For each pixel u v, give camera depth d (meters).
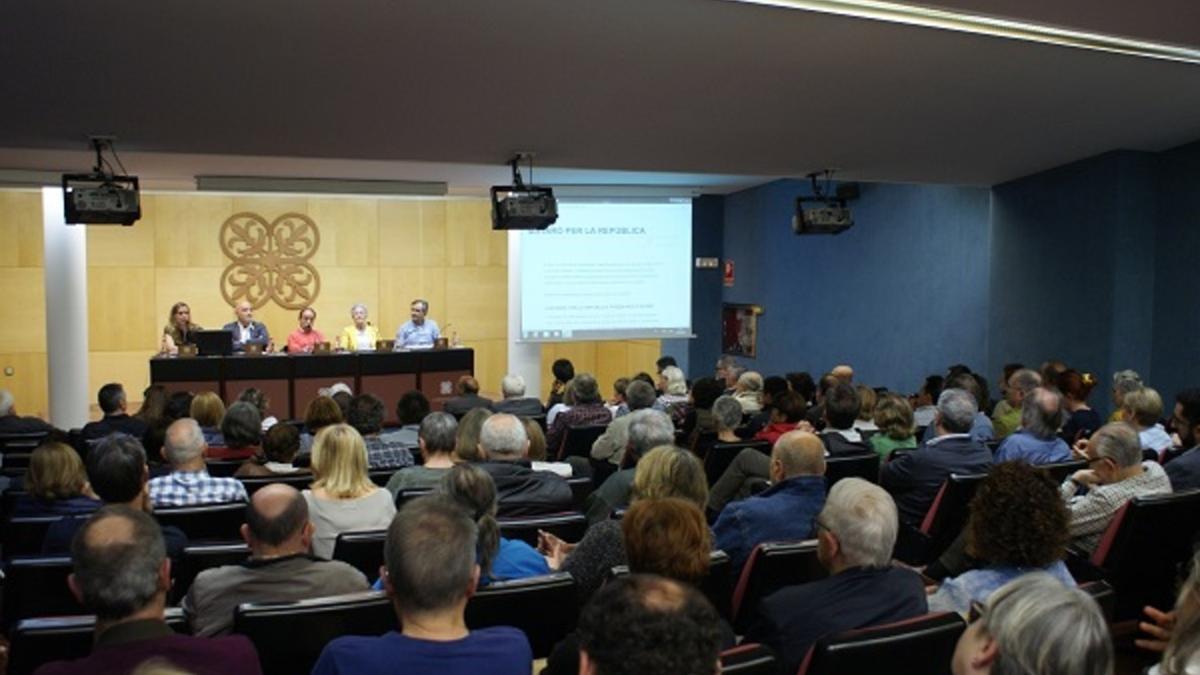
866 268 10.57
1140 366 7.39
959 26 4.52
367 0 4.11
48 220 9.14
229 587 2.35
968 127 6.39
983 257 8.96
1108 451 3.37
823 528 2.29
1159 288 7.32
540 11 4.29
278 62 4.74
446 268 13.08
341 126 5.86
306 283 12.49
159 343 12.05
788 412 4.93
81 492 3.45
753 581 2.68
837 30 4.59
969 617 2.02
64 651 2.04
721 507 4.02
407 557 1.80
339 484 3.29
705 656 1.19
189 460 3.67
